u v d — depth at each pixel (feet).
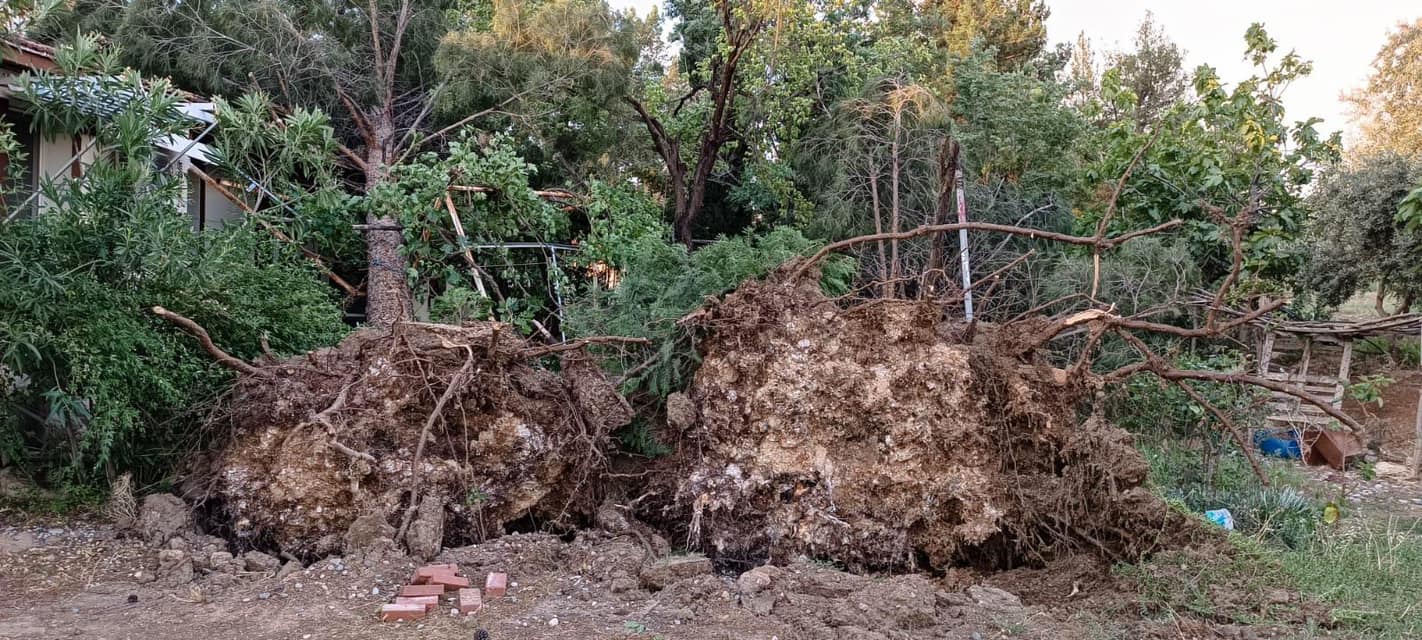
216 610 15.52
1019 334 21.83
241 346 22.82
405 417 20.02
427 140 39.63
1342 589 17.21
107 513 20.03
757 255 25.49
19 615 15.08
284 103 40.52
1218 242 35.63
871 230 41.22
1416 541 20.94
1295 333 35.01
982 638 15.06
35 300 18.61
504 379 20.71
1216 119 35.37
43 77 21.39
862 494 20.11
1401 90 86.84
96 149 24.18
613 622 15.15
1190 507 23.02
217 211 36.58
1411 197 30.81
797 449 20.45
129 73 21.93
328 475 19.16
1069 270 33.04
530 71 39.55
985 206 40.98
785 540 19.94
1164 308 24.00
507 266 33.50
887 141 40.86
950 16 81.92
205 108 31.04
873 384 20.47
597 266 35.14
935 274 25.48
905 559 19.85
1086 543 19.44
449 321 30.01
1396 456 32.30
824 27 44.45
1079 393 20.90
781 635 14.73
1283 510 22.34
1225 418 21.95
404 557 17.81
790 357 20.85
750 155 47.01
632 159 49.08
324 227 32.50
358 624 14.93
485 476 20.21
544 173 44.96
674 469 21.58
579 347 21.94
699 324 21.75
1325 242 41.98
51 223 19.79
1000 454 20.49
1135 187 37.11
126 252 19.67
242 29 38.34
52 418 20.24
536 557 18.29
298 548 18.99
